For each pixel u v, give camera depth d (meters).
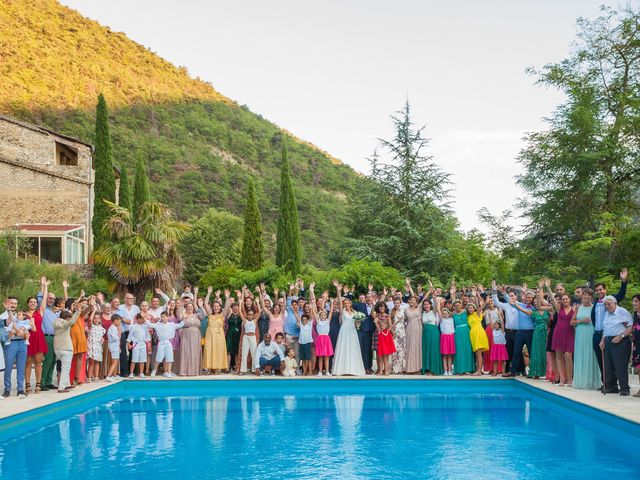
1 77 95.81
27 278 22.27
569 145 28.12
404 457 7.25
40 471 6.65
